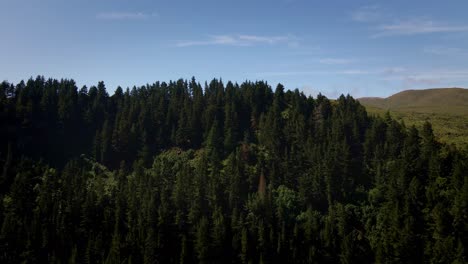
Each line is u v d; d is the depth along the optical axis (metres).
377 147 153.88
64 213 121.19
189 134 192.00
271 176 153.25
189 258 115.75
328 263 119.69
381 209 132.50
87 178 155.12
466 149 145.12
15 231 111.44
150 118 198.25
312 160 156.38
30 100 190.75
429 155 137.62
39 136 186.38
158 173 154.62
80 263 110.31
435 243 110.62
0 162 153.38
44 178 145.50
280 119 184.25
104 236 118.94
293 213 139.62
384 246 115.94
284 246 120.19
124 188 138.88
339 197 144.75
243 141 183.12
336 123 169.00
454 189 121.56
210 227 122.44
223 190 142.00
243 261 114.50
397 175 134.25
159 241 115.25
